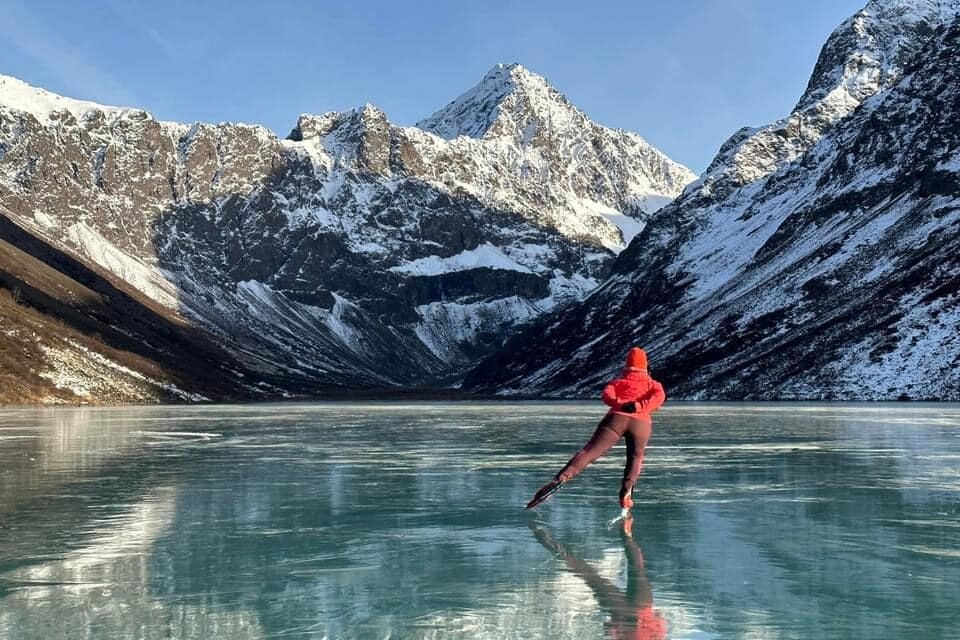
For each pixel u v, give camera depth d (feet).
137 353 506.07
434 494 44.45
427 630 21.27
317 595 24.57
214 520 36.47
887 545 30.73
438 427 117.19
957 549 30.09
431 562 28.58
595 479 50.37
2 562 28.60
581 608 23.16
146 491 45.65
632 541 31.76
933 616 22.24
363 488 46.80
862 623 21.72
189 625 21.76
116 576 26.81
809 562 28.22
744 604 23.40
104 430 112.88
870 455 64.85
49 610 23.08
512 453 69.97
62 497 43.21
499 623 21.80
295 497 43.37
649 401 37.58
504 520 36.37
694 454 66.54
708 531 33.58
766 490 44.93
